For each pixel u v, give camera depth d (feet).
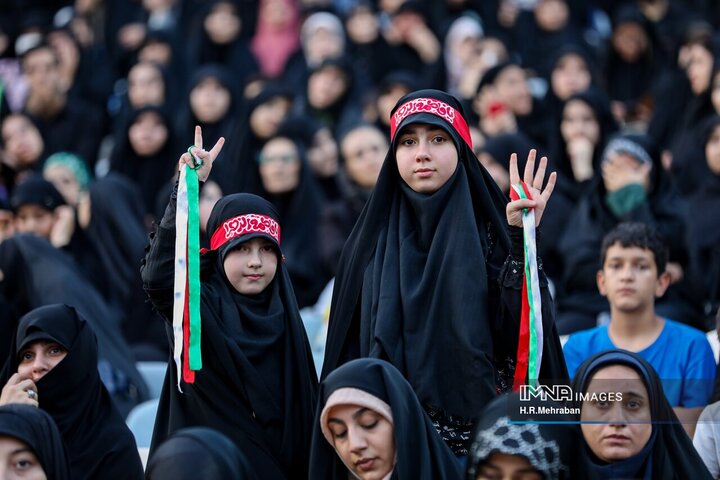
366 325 53.98
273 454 53.72
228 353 53.57
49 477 49.70
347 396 48.11
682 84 115.55
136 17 157.28
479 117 111.45
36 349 59.52
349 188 96.58
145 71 126.62
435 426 52.54
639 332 65.41
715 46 107.55
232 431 53.62
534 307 51.11
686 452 53.62
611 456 52.95
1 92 127.65
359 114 120.47
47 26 159.22
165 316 55.11
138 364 82.17
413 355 52.54
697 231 86.22
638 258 65.36
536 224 52.13
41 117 128.16
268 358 54.70
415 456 47.93
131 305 90.38
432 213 54.34
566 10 143.54
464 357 52.06
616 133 100.22
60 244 88.33
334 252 93.25
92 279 91.66
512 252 52.13
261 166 99.04
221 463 46.44
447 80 133.59
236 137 109.91
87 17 155.74
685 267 82.69
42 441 49.75
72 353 59.52
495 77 108.17
